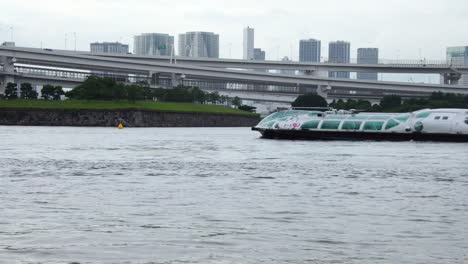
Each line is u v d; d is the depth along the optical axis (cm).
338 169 8044
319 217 4366
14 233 3697
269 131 16562
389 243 3556
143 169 7844
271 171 7706
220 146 13112
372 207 4850
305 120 16412
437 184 6462
